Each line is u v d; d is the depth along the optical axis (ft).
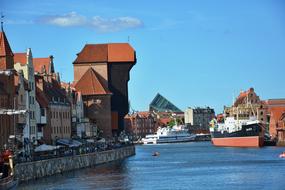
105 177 464.65
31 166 431.84
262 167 548.72
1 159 375.66
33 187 388.57
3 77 513.45
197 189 389.60
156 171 529.04
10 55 558.97
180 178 461.37
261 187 391.04
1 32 561.84
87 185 407.03
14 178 375.66
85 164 574.97
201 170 536.83
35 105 615.57
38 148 505.66
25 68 590.96
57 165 490.49
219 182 427.74
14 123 519.60
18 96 549.54
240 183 417.28
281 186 393.50
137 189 390.21
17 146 497.87
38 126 628.28
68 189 383.24
